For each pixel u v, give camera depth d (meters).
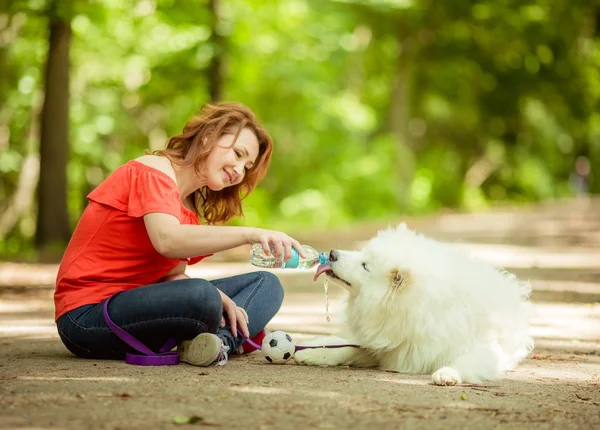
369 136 31.77
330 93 27.61
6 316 7.29
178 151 4.47
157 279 4.57
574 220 22.62
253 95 25.03
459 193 32.22
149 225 4.21
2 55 18.56
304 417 3.12
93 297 4.38
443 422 3.14
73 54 19.58
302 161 27.62
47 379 3.80
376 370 4.45
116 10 18.36
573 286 9.95
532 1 27.19
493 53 29.27
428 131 33.94
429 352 4.31
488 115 32.62
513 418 3.27
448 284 4.34
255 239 4.12
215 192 4.75
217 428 2.91
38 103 18.84
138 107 22.25
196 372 4.10
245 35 20.17
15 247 16.50
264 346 4.57
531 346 5.06
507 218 24.05
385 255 4.38
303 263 4.55
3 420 2.97
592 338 6.17
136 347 4.30
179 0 18.36
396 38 28.53
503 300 4.58
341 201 26.20
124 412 3.12
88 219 4.43
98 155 20.08
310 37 23.98
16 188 20.34
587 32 29.91
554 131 33.91
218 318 4.37
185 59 18.56
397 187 27.83
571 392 3.97
